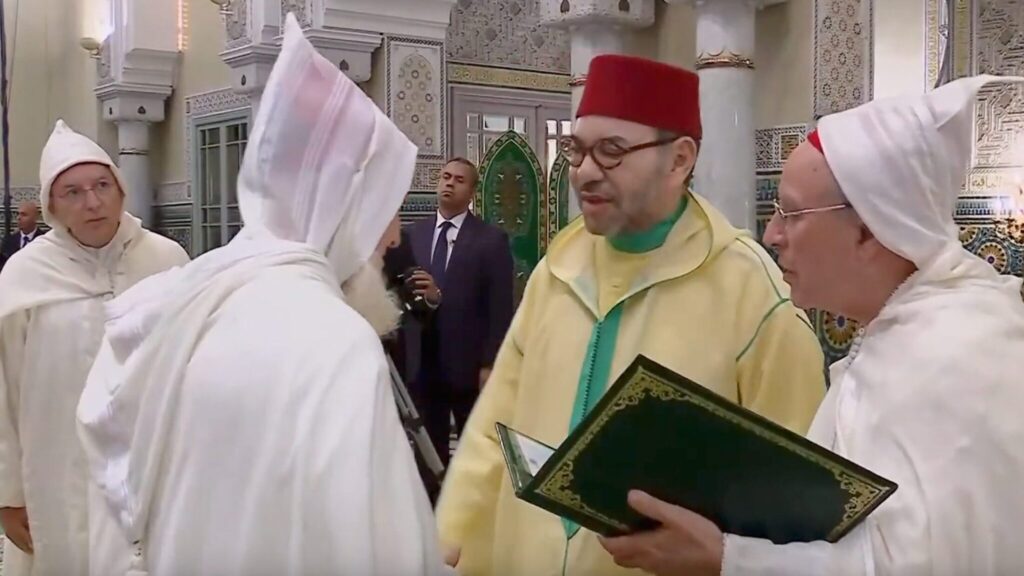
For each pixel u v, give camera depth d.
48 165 2.27
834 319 3.32
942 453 0.94
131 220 2.38
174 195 6.96
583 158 1.44
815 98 3.55
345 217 1.21
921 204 1.04
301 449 1.00
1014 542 0.92
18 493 2.26
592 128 1.43
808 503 0.99
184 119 6.82
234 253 1.17
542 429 1.50
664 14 4.27
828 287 1.10
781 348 1.42
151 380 1.11
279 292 1.11
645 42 4.36
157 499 1.09
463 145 5.85
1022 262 2.97
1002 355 0.97
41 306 2.23
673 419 0.97
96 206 2.25
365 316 1.25
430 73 5.22
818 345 1.46
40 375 2.23
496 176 5.79
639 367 0.94
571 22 4.25
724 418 0.96
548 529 1.47
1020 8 3.06
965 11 3.19
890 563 0.94
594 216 1.45
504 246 3.80
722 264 1.47
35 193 7.53
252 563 0.99
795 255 1.10
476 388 3.69
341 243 1.21
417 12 5.13
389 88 5.09
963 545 0.92
